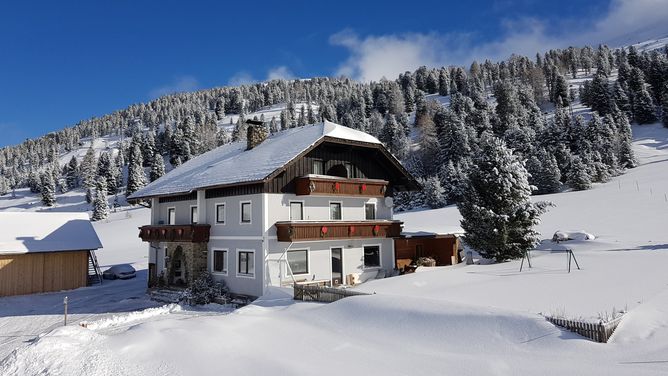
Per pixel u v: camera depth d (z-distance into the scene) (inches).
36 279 1305.4
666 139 3868.1
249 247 1022.4
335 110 7003.0
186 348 484.4
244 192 1049.5
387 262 1228.5
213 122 7421.3
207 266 1136.2
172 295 1104.2
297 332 571.2
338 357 468.4
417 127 5644.7
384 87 7219.5
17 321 943.0
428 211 2795.3
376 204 1238.3
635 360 386.9
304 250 1060.5
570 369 385.7
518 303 599.5
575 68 7711.6
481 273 933.2
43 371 434.9
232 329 573.3
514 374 392.2
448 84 7465.6
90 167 5575.8
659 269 818.8
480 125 4222.4
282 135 1296.8
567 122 3686.0
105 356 461.7
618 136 3420.3
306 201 1074.1
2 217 1411.2
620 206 2053.4
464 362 428.5
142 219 3422.7
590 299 595.2
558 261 1007.0
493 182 1084.5
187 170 1419.8
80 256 1397.6
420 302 599.2
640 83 4613.7
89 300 1171.3
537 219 1087.0
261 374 421.4
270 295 924.0
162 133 6368.1
